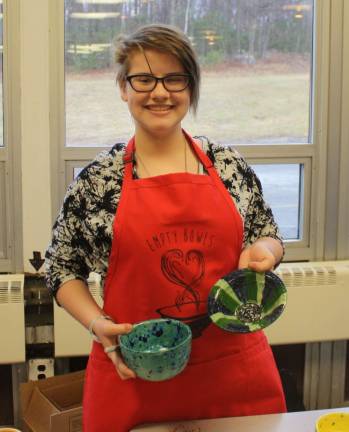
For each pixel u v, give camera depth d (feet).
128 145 4.69
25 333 8.16
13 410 8.66
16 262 8.55
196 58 4.36
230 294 4.23
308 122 9.03
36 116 8.24
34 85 8.18
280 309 4.24
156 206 4.45
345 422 3.88
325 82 8.81
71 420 6.91
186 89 4.34
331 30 8.71
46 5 8.04
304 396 9.30
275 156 8.95
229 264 4.63
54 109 8.34
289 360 9.30
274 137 8.98
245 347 4.70
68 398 7.65
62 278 4.66
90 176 4.56
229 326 4.11
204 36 8.61
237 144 8.90
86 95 8.48
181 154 4.74
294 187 9.12
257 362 4.74
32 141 8.28
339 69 8.81
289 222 9.21
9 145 8.32
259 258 4.35
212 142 4.90
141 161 4.65
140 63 4.25
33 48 8.11
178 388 4.52
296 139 9.04
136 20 8.45
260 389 4.76
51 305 8.43
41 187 8.38
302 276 8.39
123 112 8.59
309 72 8.90
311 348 9.15
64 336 8.08
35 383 7.52
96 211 4.50
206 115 8.80
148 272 4.46
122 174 4.56
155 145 4.62
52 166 8.45
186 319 4.52
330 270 8.49
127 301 4.56
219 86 8.75
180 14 8.52
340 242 9.17
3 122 8.34
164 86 4.25
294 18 8.74
